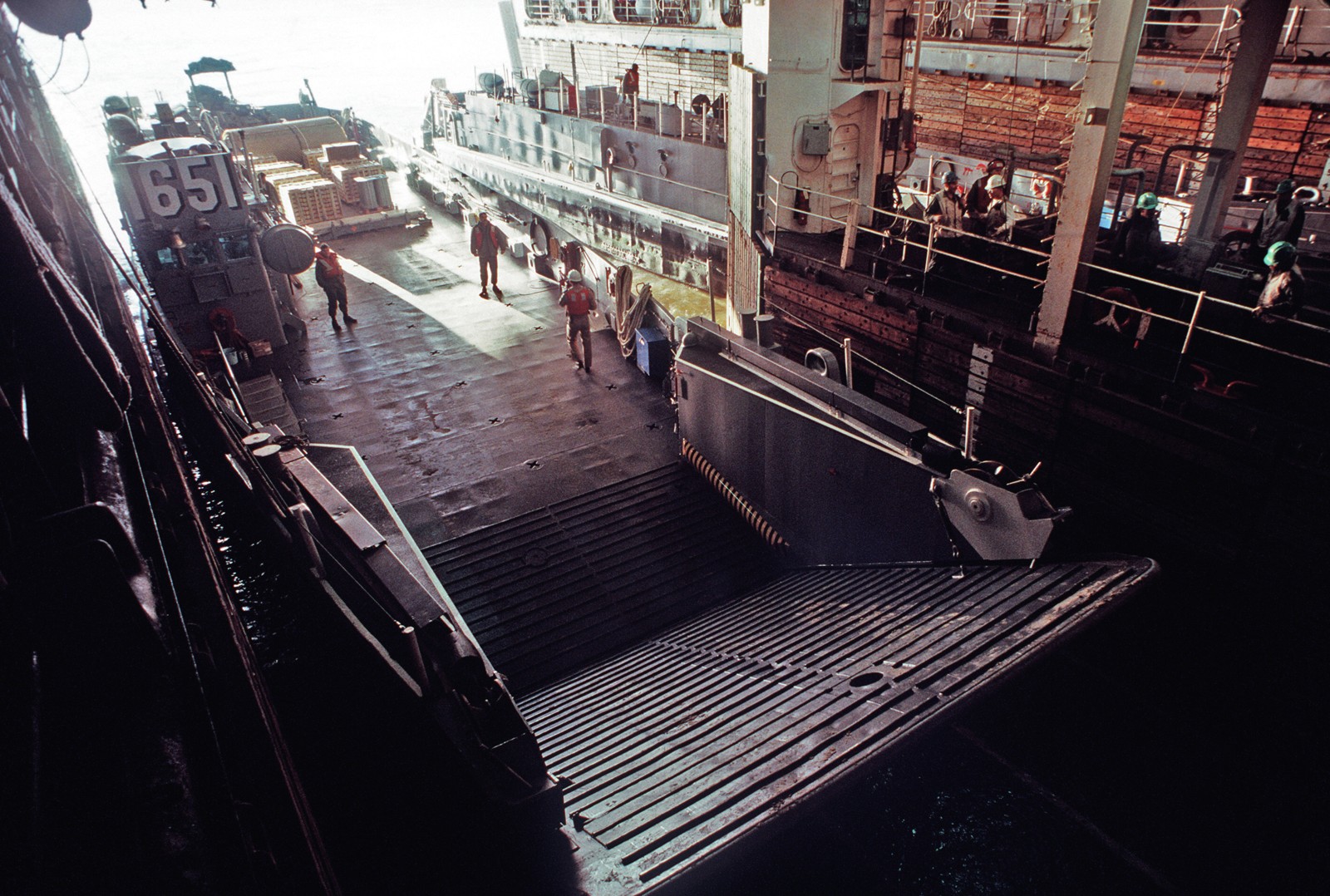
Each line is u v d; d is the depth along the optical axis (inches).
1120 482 309.6
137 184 441.1
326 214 750.5
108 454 97.4
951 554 258.4
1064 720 256.2
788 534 339.9
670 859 128.0
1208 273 329.1
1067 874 204.5
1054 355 324.5
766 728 170.7
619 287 498.6
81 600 61.7
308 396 471.5
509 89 926.4
